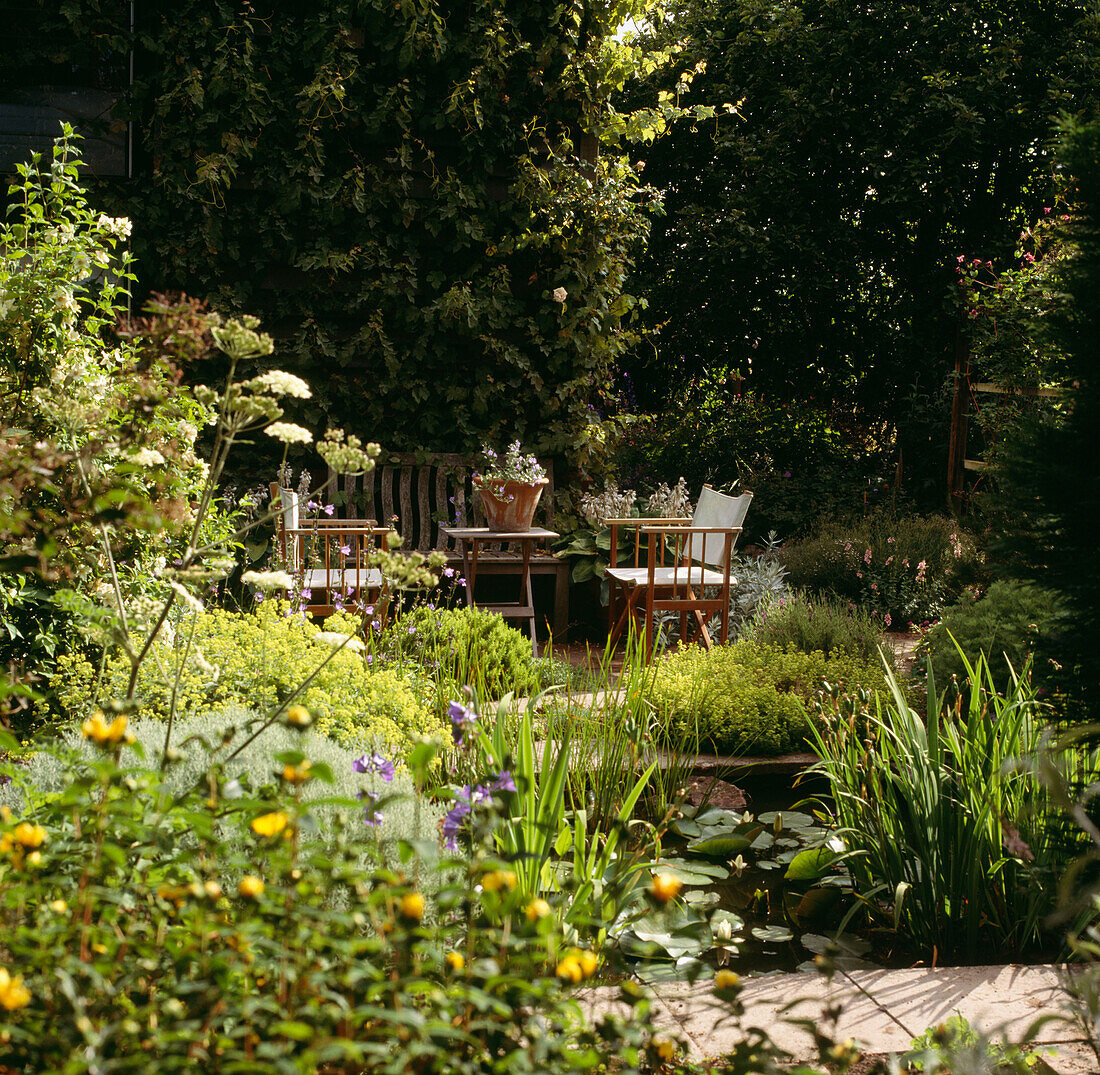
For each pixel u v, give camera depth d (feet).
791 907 9.82
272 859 4.62
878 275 38.52
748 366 41.14
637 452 36.81
